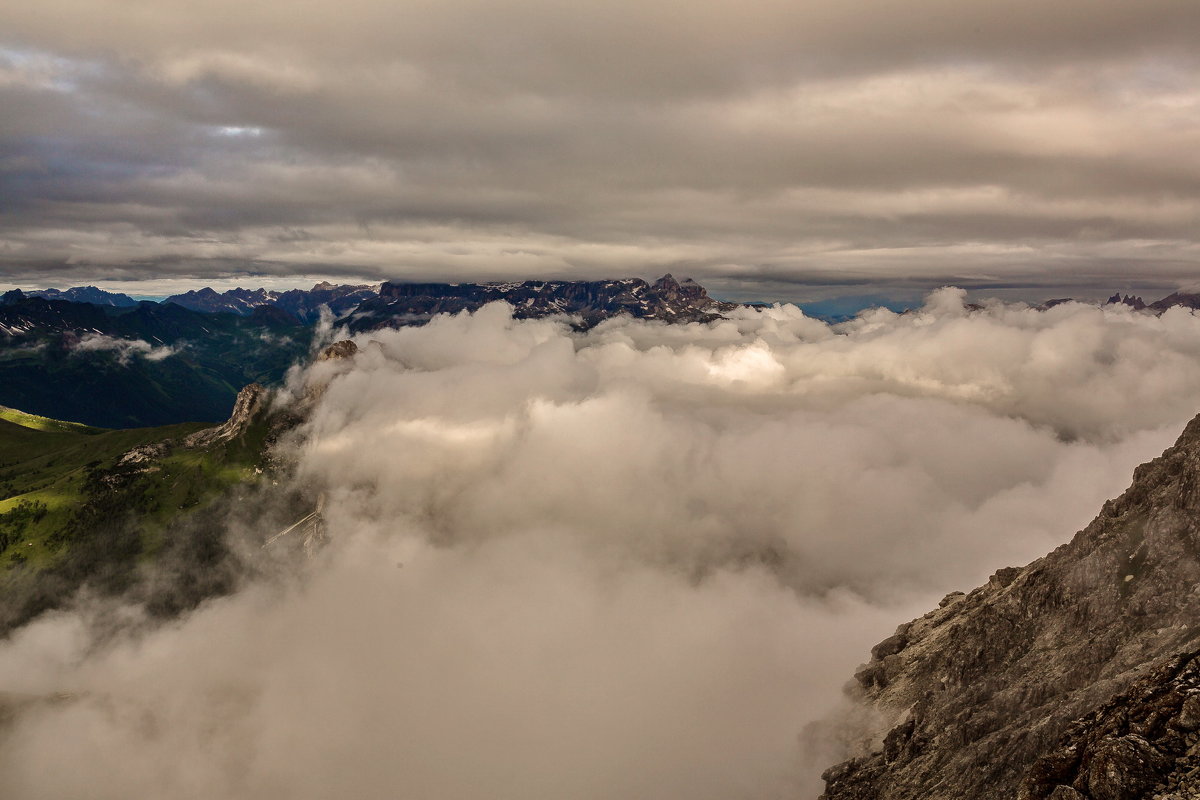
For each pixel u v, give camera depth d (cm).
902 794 8194
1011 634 9644
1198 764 4831
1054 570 9825
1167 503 8925
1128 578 8556
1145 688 5806
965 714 8619
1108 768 5122
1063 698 7444
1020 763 6844
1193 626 7050
